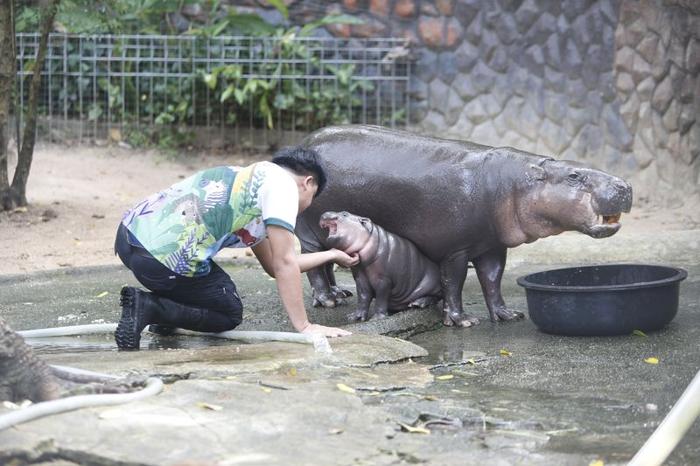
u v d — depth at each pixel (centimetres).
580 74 1491
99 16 1359
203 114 1662
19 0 1511
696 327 736
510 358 660
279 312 827
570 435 491
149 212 678
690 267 1001
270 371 586
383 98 1608
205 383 540
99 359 611
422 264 774
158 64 1655
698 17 1292
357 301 845
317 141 792
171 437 456
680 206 1334
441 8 1568
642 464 407
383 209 766
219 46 1636
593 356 659
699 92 1314
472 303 862
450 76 1576
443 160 751
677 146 1357
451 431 499
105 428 464
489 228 746
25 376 523
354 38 1608
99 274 1020
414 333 750
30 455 436
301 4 1639
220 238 670
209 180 672
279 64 1597
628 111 1433
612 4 1455
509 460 452
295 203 650
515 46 1534
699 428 501
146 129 1664
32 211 1262
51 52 1664
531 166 729
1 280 971
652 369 620
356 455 447
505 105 1548
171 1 1655
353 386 567
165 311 689
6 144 1242
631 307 707
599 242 1074
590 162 1485
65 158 1581
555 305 716
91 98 1681
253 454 440
